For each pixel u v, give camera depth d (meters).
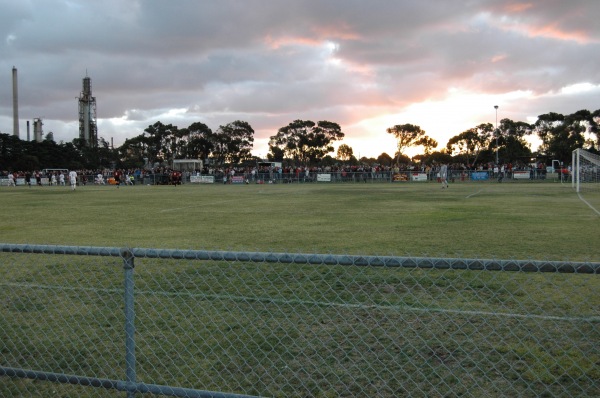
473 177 58.69
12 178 65.62
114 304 7.20
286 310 6.66
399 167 68.75
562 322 6.02
